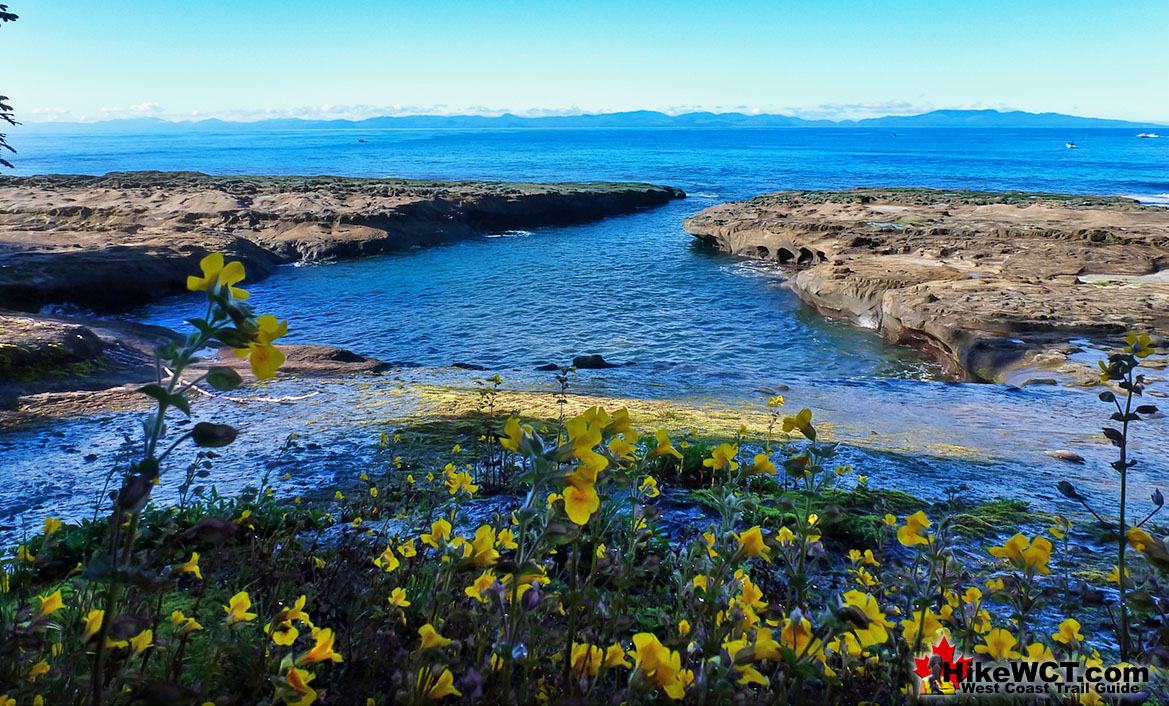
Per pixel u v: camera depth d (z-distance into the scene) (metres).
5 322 13.59
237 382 1.25
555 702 1.82
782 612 2.15
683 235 52.31
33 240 34.22
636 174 117.75
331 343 23.77
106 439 7.67
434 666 1.69
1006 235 36.09
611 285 33.69
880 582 3.00
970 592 2.47
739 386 12.56
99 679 1.38
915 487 6.05
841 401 11.43
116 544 1.32
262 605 2.73
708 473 5.55
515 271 37.44
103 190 57.53
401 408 9.02
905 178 110.44
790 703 2.08
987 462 7.40
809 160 166.00
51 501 5.53
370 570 3.20
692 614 2.26
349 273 36.91
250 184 70.12
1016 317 19.91
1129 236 33.34
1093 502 6.07
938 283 25.25
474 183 78.00
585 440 1.60
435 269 38.06
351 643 2.46
